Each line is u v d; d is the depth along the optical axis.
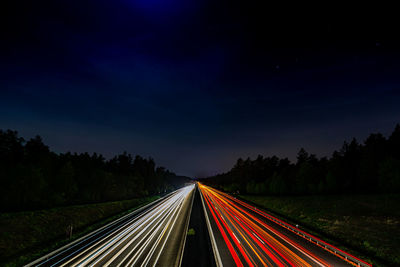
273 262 20.47
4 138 50.53
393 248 23.98
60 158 69.88
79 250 23.77
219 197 81.56
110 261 20.66
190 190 129.12
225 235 29.59
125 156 114.12
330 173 61.16
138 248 24.36
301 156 100.06
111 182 75.31
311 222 37.88
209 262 20.50
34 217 32.09
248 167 120.81
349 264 20.23
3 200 38.59
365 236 28.27
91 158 92.31
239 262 20.44
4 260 21.19
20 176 40.44
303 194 68.75
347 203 44.75
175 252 23.06
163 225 35.81
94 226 35.25
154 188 124.50
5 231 25.98
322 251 23.62
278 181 75.81
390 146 67.56
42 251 23.47
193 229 32.59
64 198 52.38
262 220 39.97
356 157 75.38
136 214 46.81
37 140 60.94
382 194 47.38
